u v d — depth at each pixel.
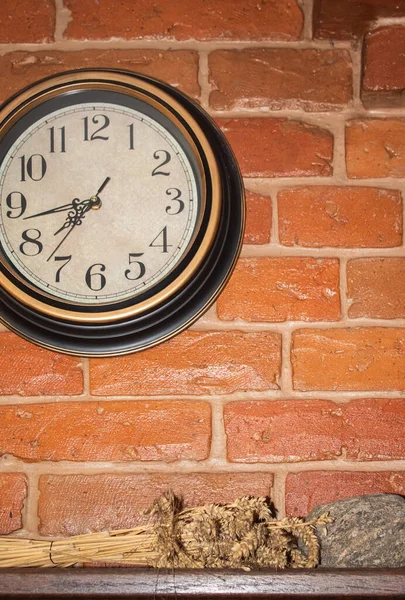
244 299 1.09
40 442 1.07
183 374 1.08
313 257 1.10
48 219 1.07
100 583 0.91
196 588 0.90
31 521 1.05
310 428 1.07
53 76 1.10
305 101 1.13
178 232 1.06
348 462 1.06
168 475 1.06
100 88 1.07
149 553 0.95
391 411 1.07
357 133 1.12
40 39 1.13
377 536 0.95
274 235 1.10
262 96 1.12
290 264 1.10
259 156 1.11
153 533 0.95
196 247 1.03
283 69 1.13
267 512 0.96
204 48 1.13
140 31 1.13
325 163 1.12
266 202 1.11
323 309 1.09
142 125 1.08
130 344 1.05
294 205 1.11
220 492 1.05
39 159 1.08
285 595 0.89
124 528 1.05
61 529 1.05
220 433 1.07
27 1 1.13
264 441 1.06
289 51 1.13
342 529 0.97
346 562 0.95
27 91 1.07
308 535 0.94
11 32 1.13
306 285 1.09
